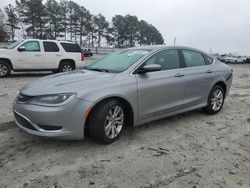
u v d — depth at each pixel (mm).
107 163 3938
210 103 6398
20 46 12734
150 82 4969
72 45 14289
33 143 4523
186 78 5652
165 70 5363
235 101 8375
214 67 6496
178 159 4145
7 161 3932
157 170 3801
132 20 94188
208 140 4945
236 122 6074
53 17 73500
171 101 5410
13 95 8164
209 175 3727
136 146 4539
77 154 4180
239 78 16234
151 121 5406
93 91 4230
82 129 4160
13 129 5113
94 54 53750
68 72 5289
